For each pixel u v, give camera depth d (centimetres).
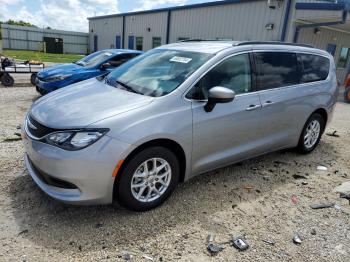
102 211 327
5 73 1080
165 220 320
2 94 945
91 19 3738
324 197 395
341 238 312
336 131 737
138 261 260
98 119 292
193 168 359
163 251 275
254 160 502
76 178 282
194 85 348
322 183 436
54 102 341
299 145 522
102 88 376
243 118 392
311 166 496
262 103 414
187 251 277
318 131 546
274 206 364
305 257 280
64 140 284
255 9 1566
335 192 411
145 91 351
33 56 2994
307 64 501
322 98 520
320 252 288
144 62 423
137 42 2731
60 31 4194
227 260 269
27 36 4103
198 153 356
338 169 494
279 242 298
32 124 319
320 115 538
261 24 1544
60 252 265
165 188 339
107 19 3297
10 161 426
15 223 298
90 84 405
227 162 399
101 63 850
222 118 367
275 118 440
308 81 499
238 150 403
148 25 2516
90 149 281
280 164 493
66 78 786
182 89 340
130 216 321
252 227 319
